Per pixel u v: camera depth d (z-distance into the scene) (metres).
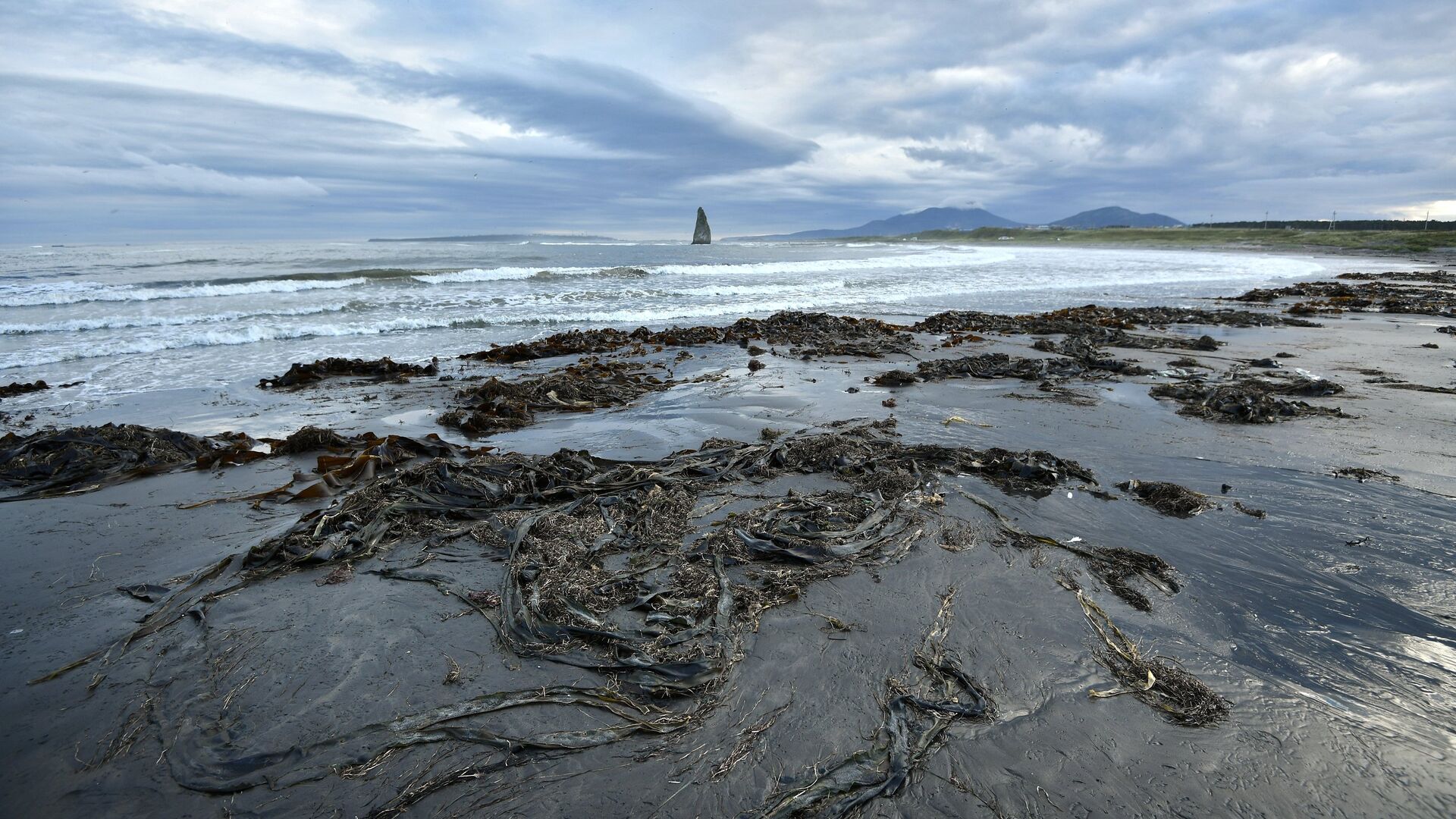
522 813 2.63
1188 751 2.93
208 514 5.62
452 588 4.28
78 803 2.70
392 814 2.63
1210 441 7.26
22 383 10.20
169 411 8.98
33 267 28.95
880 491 5.73
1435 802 2.66
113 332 14.38
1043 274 33.47
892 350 13.23
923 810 2.63
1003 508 5.48
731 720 3.12
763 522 5.02
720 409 8.85
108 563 4.73
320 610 4.05
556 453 6.54
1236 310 18.69
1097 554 4.68
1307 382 9.32
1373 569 4.46
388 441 6.95
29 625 3.94
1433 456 6.66
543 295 21.70
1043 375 10.66
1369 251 56.28
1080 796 2.69
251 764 2.87
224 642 3.73
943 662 3.52
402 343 14.47
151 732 3.07
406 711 3.18
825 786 2.72
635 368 11.70
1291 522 5.18
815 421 8.20
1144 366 11.56
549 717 3.13
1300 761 2.86
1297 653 3.60
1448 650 3.62
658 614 3.89
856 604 4.08
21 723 3.12
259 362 12.25
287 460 6.97
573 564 4.47
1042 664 3.51
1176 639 3.73
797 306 20.95
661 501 5.45
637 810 2.64
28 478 6.28
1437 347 13.19
